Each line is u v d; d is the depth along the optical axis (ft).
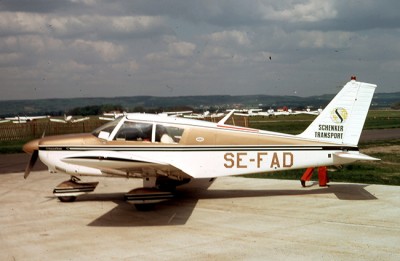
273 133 32.63
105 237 23.97
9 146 90.63
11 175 48.24
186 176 31.76
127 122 32.50
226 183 40.70
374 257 19.80
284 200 32.71
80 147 32.27
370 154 65.72
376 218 26.84
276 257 19.99
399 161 57.36
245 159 32.12
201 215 28.63
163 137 32.07
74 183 34.06
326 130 32.60
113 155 27.09
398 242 22.00
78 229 25.79
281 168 32.27
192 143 31.94
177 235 24.06
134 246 22.16
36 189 39.40
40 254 21.21
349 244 21.80
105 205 32.45
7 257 20.90
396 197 32.94
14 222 27.71
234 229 25.03
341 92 32.50
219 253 20.74
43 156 32.68
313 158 32.35
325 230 24.43
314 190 36.50
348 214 27.96
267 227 25.31
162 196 29.86
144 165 27.17
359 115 32.40
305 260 19.57
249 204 31.60
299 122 204.64
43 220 28.09
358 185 38.37
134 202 29.55
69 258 20.51
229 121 135.74
